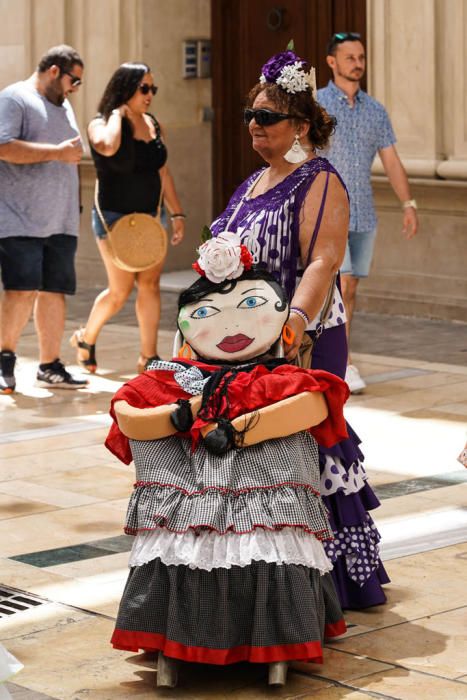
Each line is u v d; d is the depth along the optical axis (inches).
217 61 662.5
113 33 642.8
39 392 413.7
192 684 193.9
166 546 190.5
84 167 657.0
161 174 438.6
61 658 203.2
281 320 200.5
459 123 534.3
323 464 217.6
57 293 417.1
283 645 189.0
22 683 193.2
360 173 419.8
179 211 446.3
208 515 188.9
